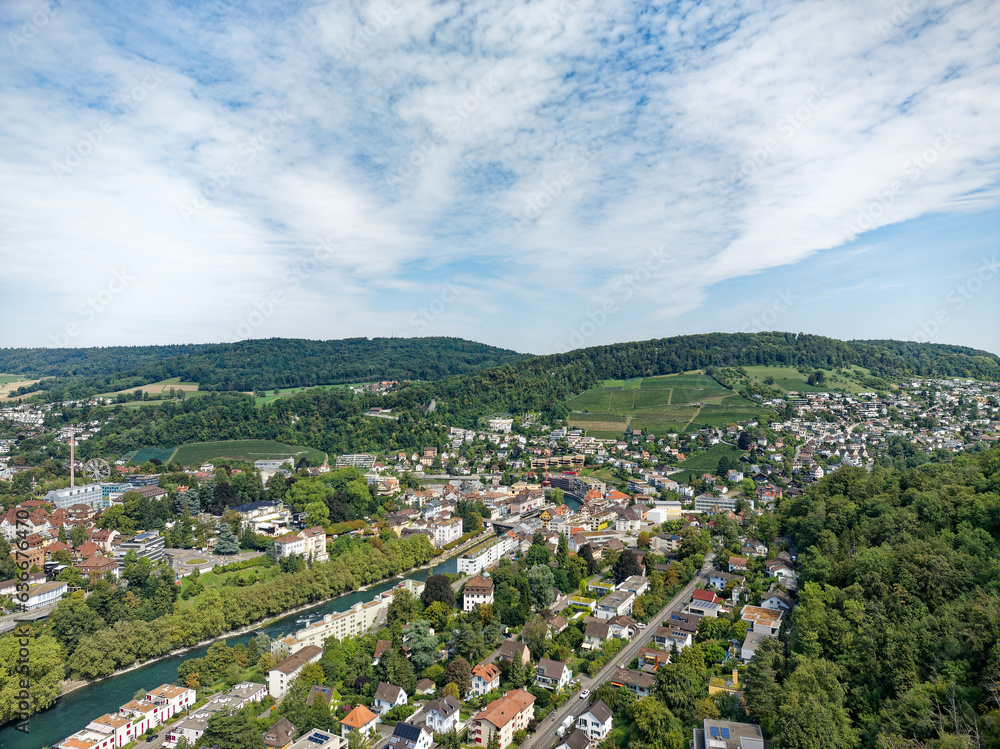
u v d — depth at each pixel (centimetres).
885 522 18312
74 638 18862
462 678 16662
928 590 13775
